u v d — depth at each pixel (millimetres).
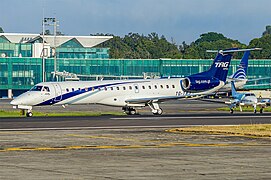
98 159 61688
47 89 147000
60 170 54219
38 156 64062
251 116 136875
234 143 77312
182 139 82375
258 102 166000
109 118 129250
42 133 92312
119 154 65875
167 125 108750
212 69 169250
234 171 53562
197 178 49938
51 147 72812
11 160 60781
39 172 53031
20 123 113062
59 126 106062
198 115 143250
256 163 58625
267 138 83625
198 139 82375
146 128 102062
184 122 116312
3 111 168000
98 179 49531
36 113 159000
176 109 192000
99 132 93938
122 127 104188
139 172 53094
